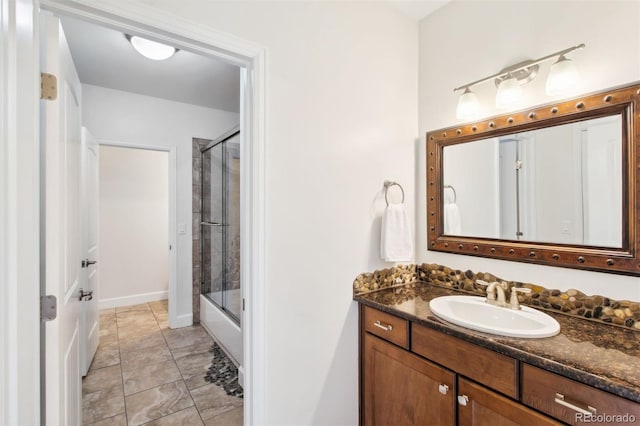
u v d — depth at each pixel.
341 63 1.58
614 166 1.23
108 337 3.13
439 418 1.28
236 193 2.89
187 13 1.12
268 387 1.34
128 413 1.95
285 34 1.37
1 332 0.64
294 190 1.41
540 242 1.45
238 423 1.87
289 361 1.40
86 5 0.95
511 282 1.55
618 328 1.20
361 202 1.68
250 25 1.27
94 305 2.70
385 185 1.79
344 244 1.61
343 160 1.59
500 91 1.52
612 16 1.24
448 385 1.24
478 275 1.68
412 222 1.96
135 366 2.54
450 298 1.58
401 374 1.44
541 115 1.44
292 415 1.42
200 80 2.85
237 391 2.20
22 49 0.75
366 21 1.70
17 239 0.72
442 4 1.84
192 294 3.52
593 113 1.28
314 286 1.49
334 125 1.55
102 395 2.13
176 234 3.42
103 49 2.28
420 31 1.99
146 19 1.04
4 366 0.65
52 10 0.95
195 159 3.53
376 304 1.54
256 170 1.29
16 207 0.71
